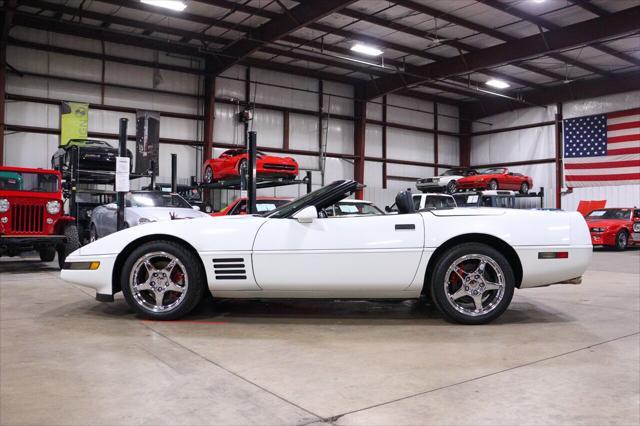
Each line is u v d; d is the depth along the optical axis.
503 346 3.09
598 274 7.62
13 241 7.15
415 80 19.72
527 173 23.50
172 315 3.77
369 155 22.53
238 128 19.02
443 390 2.29
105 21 15.11
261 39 15.63
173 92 17.64
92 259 3.82
